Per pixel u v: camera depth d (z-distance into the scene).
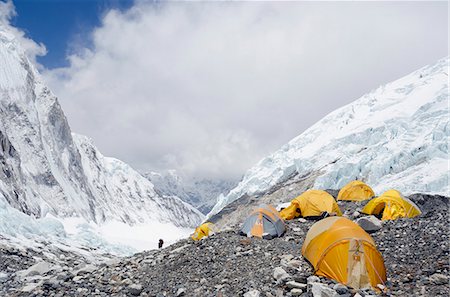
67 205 106.75
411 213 18.34
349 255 10.72
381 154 83.12
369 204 19.97
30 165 105.31
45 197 100.50
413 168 72.06
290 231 17.19
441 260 11.34
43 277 14.05
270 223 16.75
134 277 12.72
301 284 10.15
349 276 10.41
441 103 85.94
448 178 61.12
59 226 41.38
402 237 14.16
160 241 27.95
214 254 14.05
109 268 14.02
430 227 14.52
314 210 19.84
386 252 12.92
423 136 79.44
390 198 19.06
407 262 11.83
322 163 108.62
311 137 132.25
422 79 112.44
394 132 90.69
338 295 9.36
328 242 11.43
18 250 20.25
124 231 159.00
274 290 10.22
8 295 11.53
